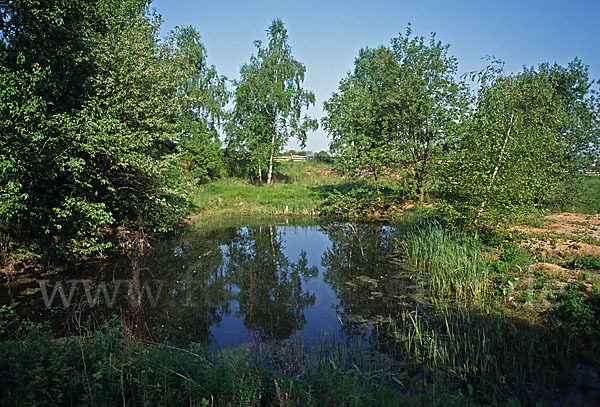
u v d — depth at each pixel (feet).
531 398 15.29
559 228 42.75
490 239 36.06
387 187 76.02
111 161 34.53
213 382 13.60
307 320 24.36
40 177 29.27
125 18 41.96
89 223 32.01
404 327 22.84
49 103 27.53
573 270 27.66
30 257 30.37
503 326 21.97
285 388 13.82
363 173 67.77
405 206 65.87
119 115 35.63
